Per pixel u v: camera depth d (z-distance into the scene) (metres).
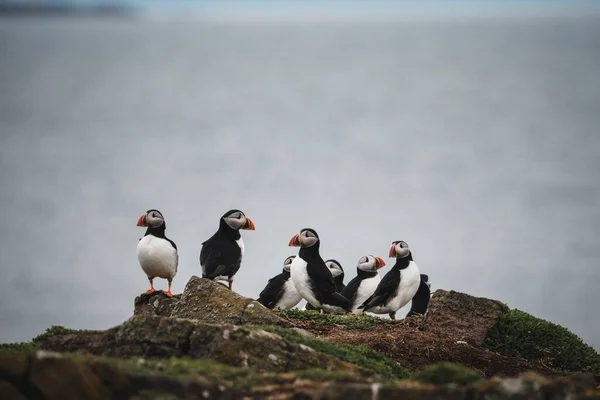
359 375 11.79
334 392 10.47
